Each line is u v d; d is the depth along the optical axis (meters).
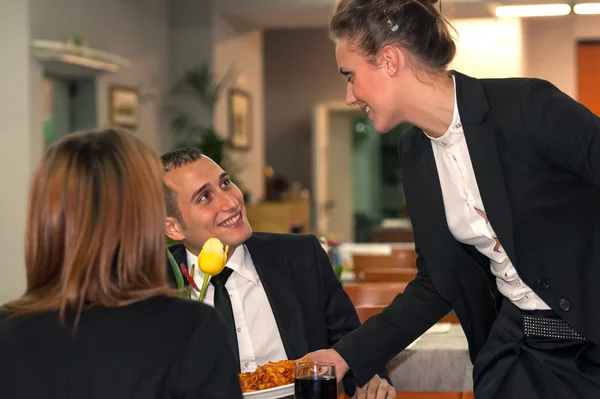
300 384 1.52
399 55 1.63
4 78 6.29
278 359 2.04
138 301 1.17
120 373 1.12
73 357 1.13
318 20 9.73
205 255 1.57
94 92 7.26
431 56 1.64
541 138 1.57
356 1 1.65
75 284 1.15
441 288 1.82
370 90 1.66
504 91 1.64
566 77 11.20
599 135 1.51
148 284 1.19
